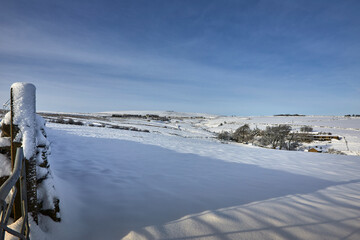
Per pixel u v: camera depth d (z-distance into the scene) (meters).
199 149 12.00
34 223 1.90
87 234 2.21
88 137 13.31
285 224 2.53
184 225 2.41
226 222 2.51
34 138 2.09
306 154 11.70
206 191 3.83
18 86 2.07
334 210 3.08
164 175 4.98
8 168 2.04
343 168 7.53
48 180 2.30
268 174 5.76
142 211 2.79
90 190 3.57
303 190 4.21
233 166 6.75
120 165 5.79
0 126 2.23
